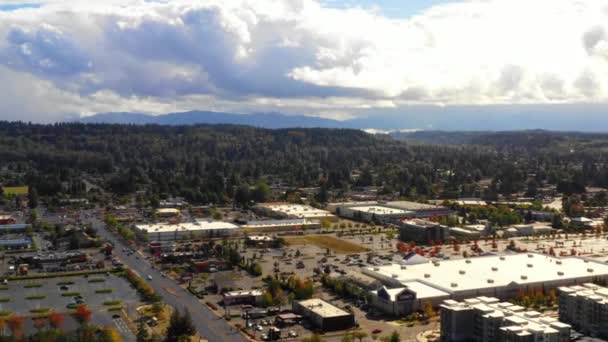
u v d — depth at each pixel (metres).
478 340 172.00
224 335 175.62
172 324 171.25
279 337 174.50
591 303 181.12
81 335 165.50
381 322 191.00
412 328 185.25
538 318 169.75
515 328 159.88
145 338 165.62
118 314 193.88
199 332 178.00
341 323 184.00
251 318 191.50
